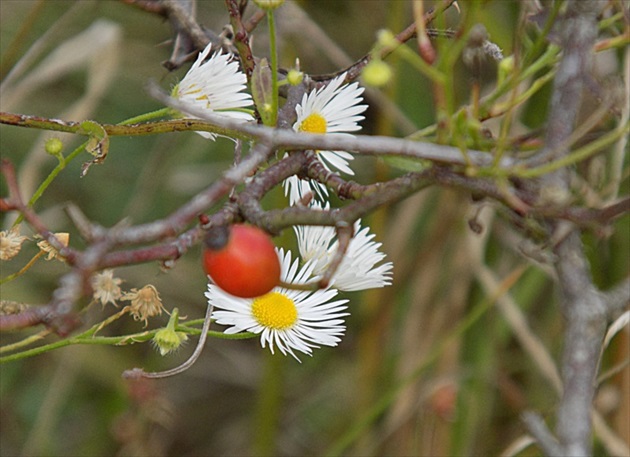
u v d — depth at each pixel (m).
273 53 0.43
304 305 0.45
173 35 0.51
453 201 0.60
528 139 0.45
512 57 0.43
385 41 0.41
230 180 0.40
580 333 0.40
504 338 0.61
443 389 0.60
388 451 0.62
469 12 0.41
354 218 0.41
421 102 0.61
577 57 0.41
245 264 0.40
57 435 0.64
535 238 0.41
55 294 0.39
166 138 0.61
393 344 0.63
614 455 0.56
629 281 0.40
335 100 0.45
